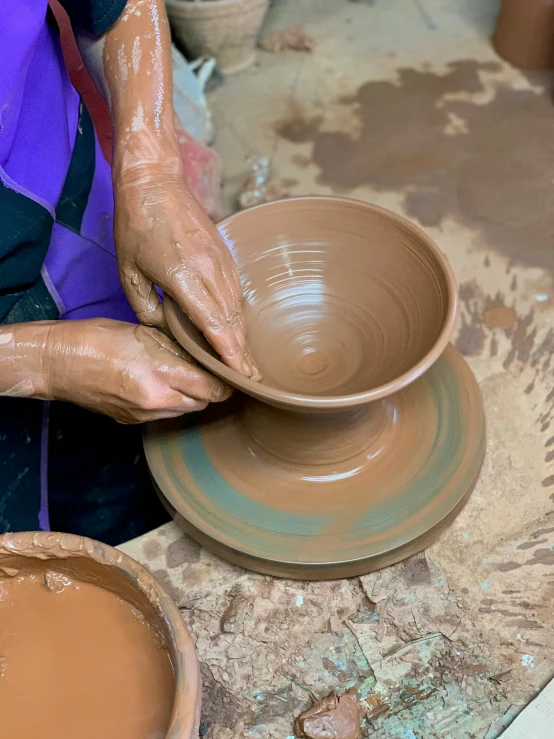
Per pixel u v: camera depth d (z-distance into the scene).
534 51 1.55
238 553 0.81
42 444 0.98
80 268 0.98
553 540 0.84
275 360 0.87
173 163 0.87
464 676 0.78
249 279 0.89
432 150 1.41
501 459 0.89
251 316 0.88
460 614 0.80
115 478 1.08
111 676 0.72
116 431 1.08
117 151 0.87
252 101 1.65
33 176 0.88
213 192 1.33
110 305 1.04
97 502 1.07
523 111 1.48
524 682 0.77
